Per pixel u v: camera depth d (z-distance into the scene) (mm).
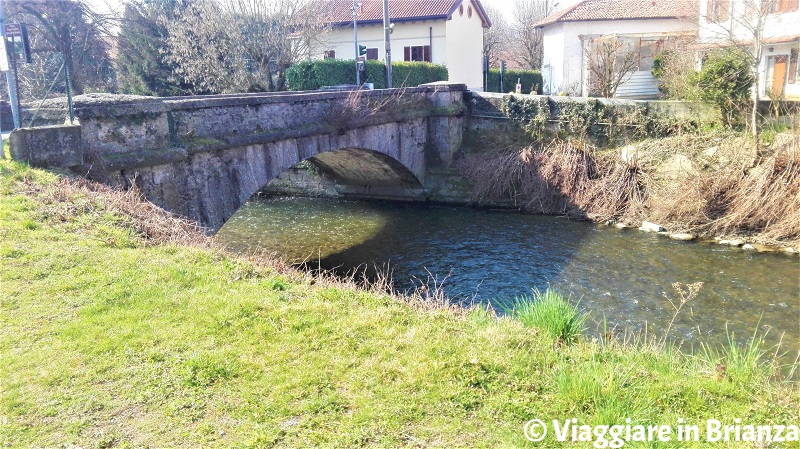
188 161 11898
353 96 17219
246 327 5910
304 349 5539
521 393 4977
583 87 35250
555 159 20875
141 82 30312
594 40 34094
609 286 13414
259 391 4879
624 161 20078
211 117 12398
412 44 34094
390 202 23703
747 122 18828
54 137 9742
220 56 26797
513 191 21578
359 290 7465
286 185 25984
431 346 5648
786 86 22672
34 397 4711
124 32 30609
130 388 4867
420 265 15438
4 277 6637
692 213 17672
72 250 7453
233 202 13117
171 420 4488
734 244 16141
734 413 4867
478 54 38500
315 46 28547
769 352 9984
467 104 23516
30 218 8109
